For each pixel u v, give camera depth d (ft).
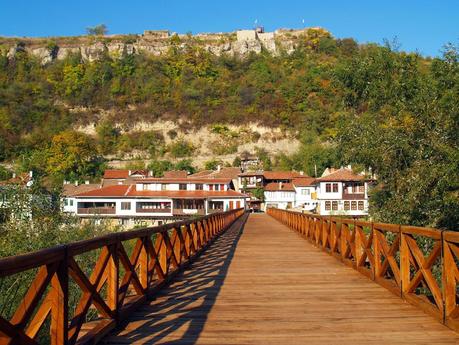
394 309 20.44
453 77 39.60
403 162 44.86
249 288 25.58
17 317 10.78
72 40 417.69
